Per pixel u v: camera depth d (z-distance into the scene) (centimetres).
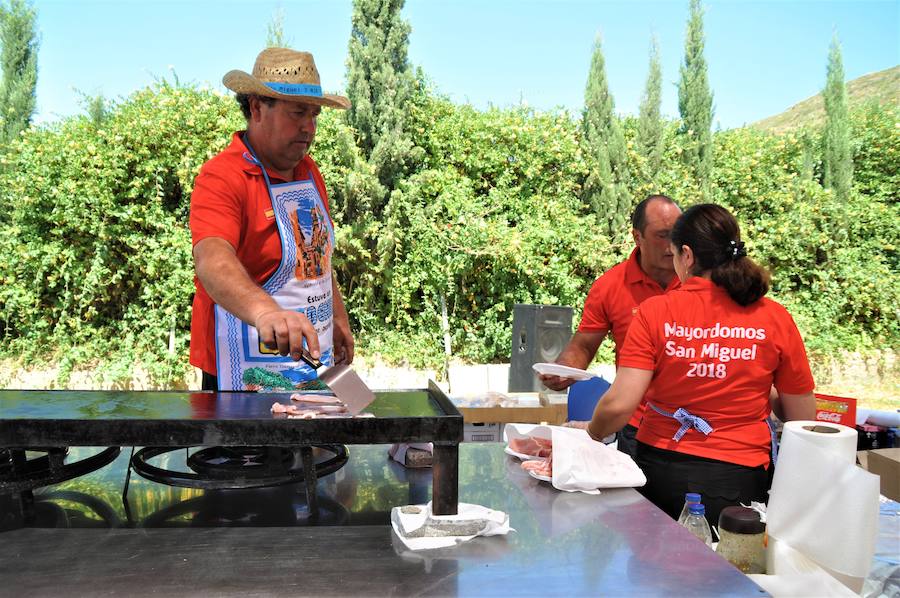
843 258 933
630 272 315
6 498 160
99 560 126
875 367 923
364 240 802
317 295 229
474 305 848
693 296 217
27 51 1016
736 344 211
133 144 767
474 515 141
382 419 139
